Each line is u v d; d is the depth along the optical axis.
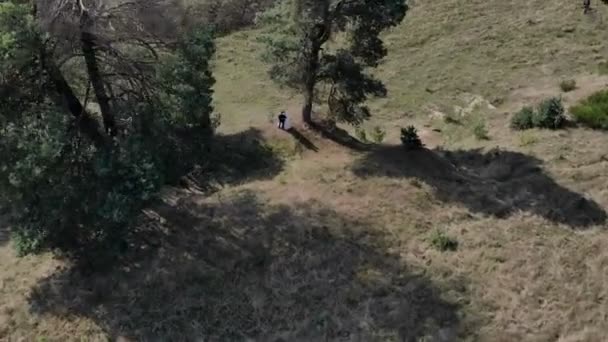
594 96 34.31
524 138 32.19
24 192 23.06
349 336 22.34
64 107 24.97
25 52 21.94
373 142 34.62
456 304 23.27
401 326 22.55
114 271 25.55
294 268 24.94
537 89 38.66
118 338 23.03
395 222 26.91
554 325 22.36
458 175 30.06
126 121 25.69
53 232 24.31
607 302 23.06
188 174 30.94
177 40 25.88
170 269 25.30
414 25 47.62
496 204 27.64
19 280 25.95
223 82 44.38
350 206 27.86
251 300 23.80
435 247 25.67
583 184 28.23
